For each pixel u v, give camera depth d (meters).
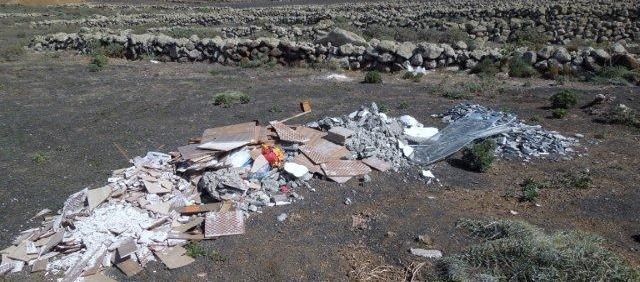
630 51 18.11
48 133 12.05
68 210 8.06
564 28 22.09
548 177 9.19
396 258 6.98
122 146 11.03
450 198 8.54
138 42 20.45
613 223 7.66
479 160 9.47
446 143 10.38
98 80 17.16
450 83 15.30
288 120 12.27
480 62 16.58
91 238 7.37
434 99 13.82
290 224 7.86
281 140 9.97
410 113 12.62
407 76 16.14
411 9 30.11
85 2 54.72
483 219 7.73
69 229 7.59
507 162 9.90
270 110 13.07
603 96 12.88
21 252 7.25
